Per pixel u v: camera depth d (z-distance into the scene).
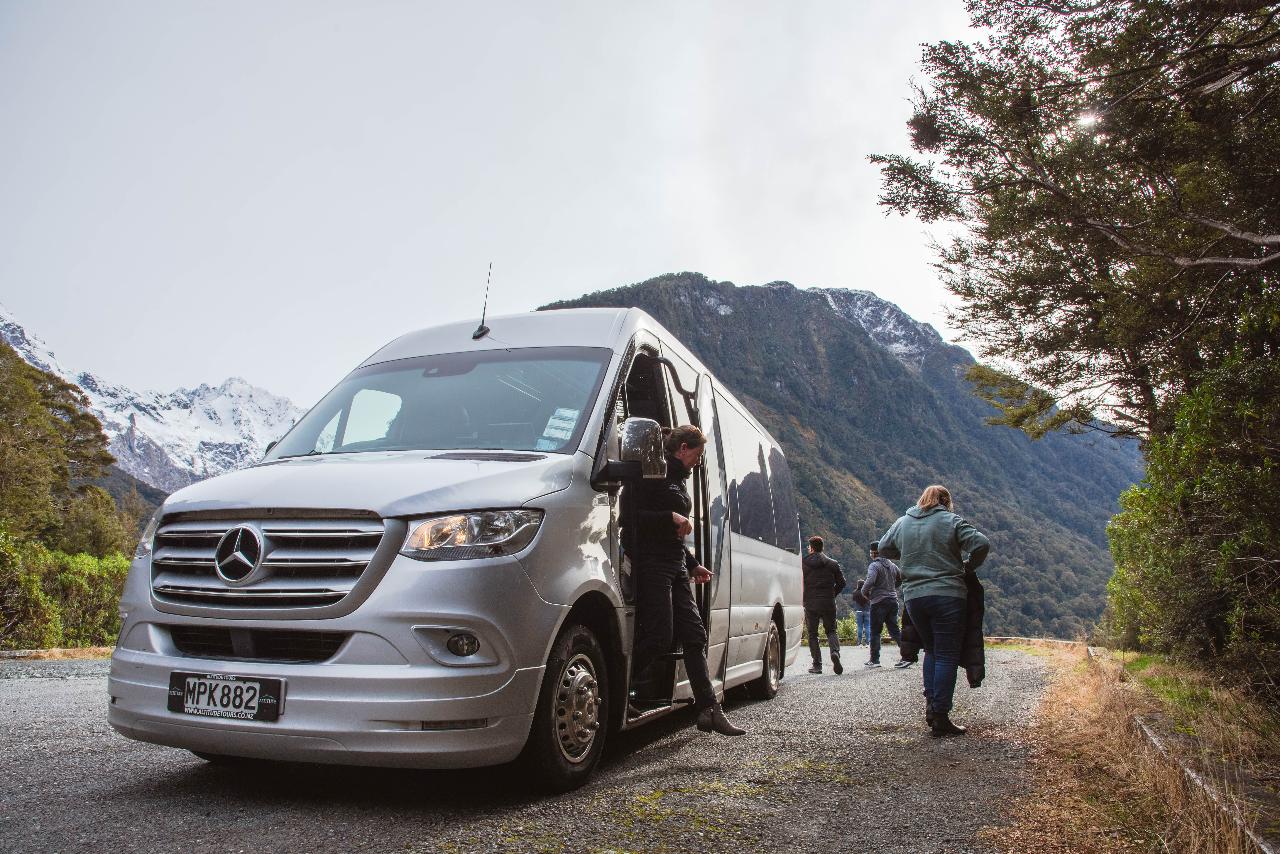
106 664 10.53
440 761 3.65
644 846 3.43
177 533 4.08
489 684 3.74
